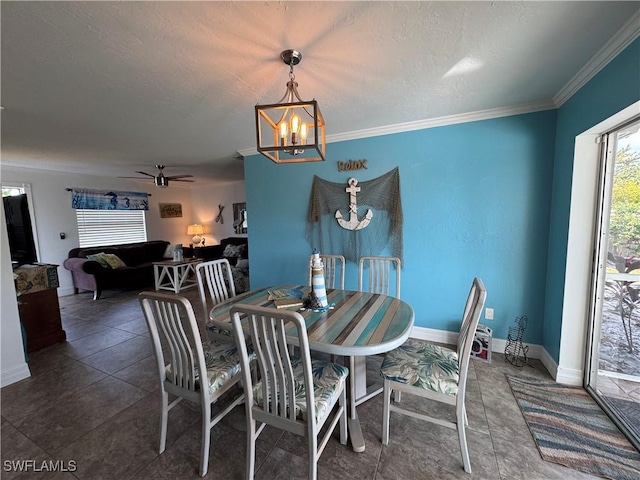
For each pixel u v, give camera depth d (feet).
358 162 9.66
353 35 4.54
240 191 22.21
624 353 6.04
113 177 18.80
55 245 16.12
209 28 4.31
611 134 5.99
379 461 4.82
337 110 7.70
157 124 8.50
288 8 3.93
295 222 11.05
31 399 6.61
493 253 8.34
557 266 7.13
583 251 6.49
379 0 3.80
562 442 5.10
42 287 9.33
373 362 8.11
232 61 5.20
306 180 10.69
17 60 5.03
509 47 4.92
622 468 4.58
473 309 4.58
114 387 7.08
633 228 5.70
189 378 4.74
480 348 7.98
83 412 6.15
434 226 8.93
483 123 8.11
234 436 5.44
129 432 5.57
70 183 16.70
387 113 7.97
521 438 5.22
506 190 8.04
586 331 6.58
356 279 10.07
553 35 4.59
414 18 4.17
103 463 4.87
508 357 8.11
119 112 7.50
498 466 4.67
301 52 4.97
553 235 7.41
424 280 9.21
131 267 16.96
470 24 4.32
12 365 7.30
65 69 5.37
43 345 9.25
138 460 4.92
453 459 4.83
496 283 8.37
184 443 5.29
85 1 3.68
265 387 4.16
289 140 5.06
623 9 4.00
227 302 6.60
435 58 5.24
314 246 10.75
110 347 9.34
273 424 4.20
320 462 4.82
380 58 5.21
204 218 24.06
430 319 9.27
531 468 4.62
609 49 4.90
